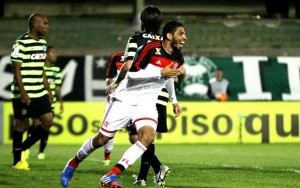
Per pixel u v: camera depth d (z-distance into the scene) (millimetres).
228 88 76500
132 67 23969
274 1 119625
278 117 69000
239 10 120000
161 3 118375
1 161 42031
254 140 68500
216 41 107625
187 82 79812
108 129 24109
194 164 41031
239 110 68562
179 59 24406
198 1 119125
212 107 68125
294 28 111625
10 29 110562
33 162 42000
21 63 34000
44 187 26234
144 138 23641
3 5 116750
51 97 37062
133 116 24188
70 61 79562
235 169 36969
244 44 107438
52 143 66500
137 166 39219
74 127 66812
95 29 110062
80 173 33406
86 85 79688
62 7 118438
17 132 35344
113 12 119062
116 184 23109
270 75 81312
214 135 68062
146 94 24281
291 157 48594
